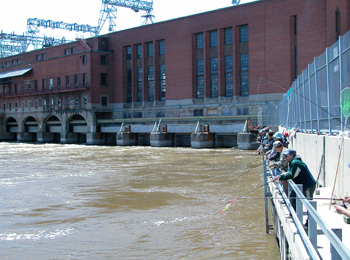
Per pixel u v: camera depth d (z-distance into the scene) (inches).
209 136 2325.3
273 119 1924.2
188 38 2758.4
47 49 3735.2
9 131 4010.8
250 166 1280.8
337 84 521.0
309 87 754.8
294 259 299.6
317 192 478.3
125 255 483.2
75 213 705.6
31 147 2783.0
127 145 2792.8
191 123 2701.8
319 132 637.9
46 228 611.8
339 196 457.4
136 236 558.3
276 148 450.9
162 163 1482.5
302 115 873.5
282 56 2317.9
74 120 3316.9
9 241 549.0
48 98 3503.9
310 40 2214.6
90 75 3139.8
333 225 344.8
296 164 373.7
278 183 444.8
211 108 2628.0
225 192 850.8
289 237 331.0
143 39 3029.0
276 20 2340.1
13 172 1280.8
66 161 1644.9
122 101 3176.7
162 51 2962.6
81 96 3225.9
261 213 659.4
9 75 3814.0
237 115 2474.2
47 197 853.2
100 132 3117.6
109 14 3978.8
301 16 2244.1
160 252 489.1
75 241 544.4
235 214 659.4
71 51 3491.6
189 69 2753.4
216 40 2650.1
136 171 1259.8
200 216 655.1
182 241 528.1
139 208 731.4
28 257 485.7
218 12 2596.0
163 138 2532.0
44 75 3563.0
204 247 500.1
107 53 3203.7
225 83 2610.7
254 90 2426.2
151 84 3029.0
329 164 526.3
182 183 994.7
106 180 1082.1
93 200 813.9
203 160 1540.4
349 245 289.6
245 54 2506.2
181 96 2802.7
